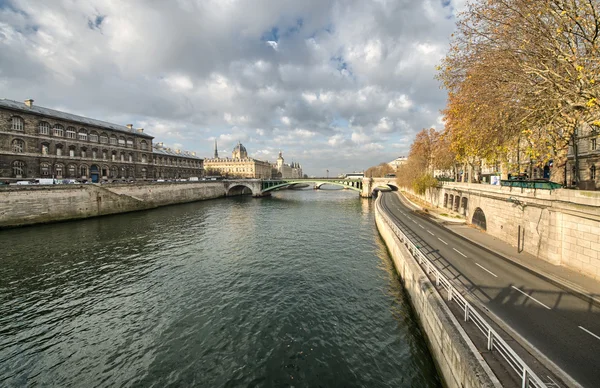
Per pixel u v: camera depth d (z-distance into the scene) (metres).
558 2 11.51
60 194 42.34
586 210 13.78
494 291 12.93
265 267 22.61
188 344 12.55
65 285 19.02
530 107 14.55
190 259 24.73
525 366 6.07
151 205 62.06
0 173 43.72
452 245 22.09
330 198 99.44
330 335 13.09
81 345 12.54
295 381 10.26
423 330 12.36
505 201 22.48
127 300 16.81
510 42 13.98
